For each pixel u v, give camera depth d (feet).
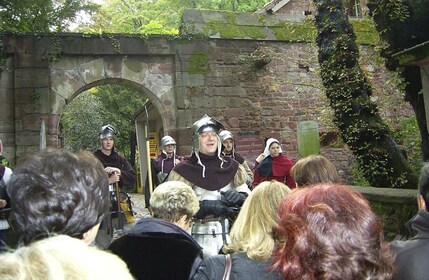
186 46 33.99
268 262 5.39
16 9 35.09
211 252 11.73
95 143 75.46
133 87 34.22
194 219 12.10
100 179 5.16
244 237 6.32
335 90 23.32
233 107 34.65
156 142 56.90
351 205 4.73
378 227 4.68
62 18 40.27
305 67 36.76
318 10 24.43
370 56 25.58
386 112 34.91
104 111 76.64
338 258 4.38
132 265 7.00
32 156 5.05
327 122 28.04
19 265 2.58
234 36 34.78
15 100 30.60
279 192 6.65
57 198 4.64
